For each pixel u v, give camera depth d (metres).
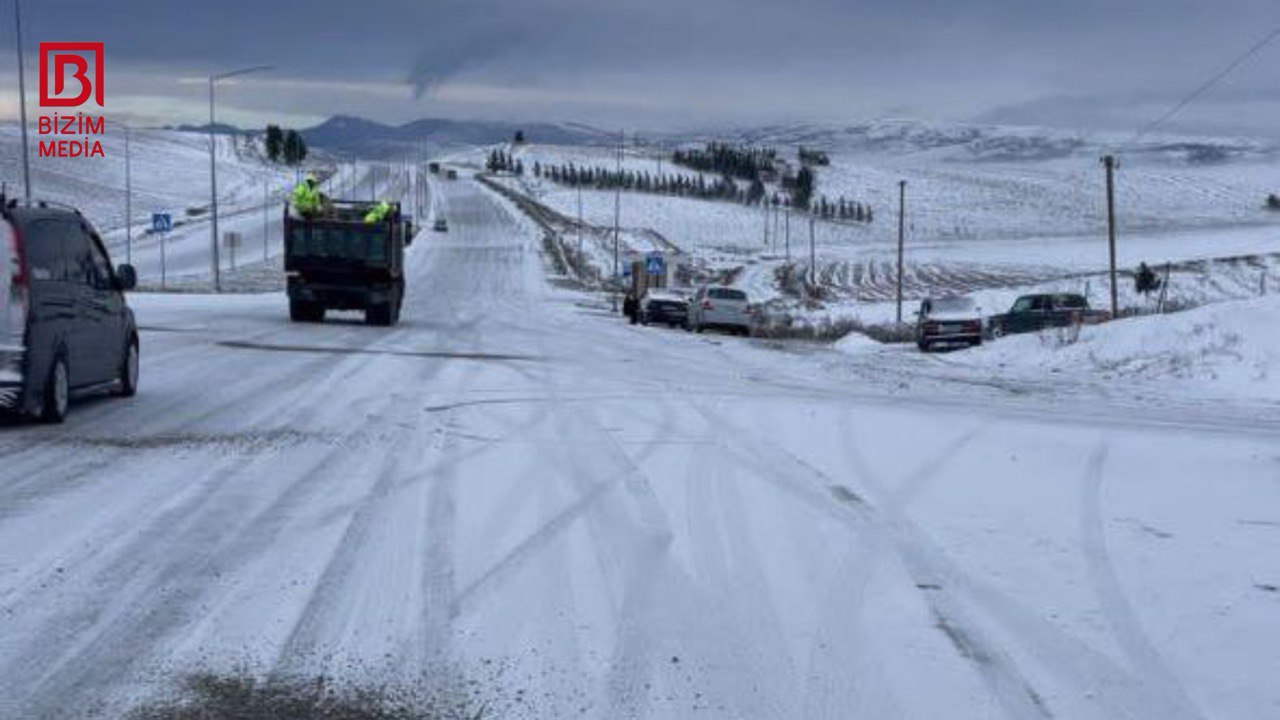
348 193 166.62
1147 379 25.23
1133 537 9.79
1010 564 8.87
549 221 150.00
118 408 15.84
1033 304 41.84
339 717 5.82
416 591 7.87
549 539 9.28
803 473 12.34
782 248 166.88
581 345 31.12
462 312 49.16
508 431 14.65
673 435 14.70
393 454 12.84
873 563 8.80
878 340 44.72
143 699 6.00
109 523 9.51
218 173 158.00
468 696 6.12
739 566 8.62
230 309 42.38
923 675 6.53
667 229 183.88
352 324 35.66
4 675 6.30
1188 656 6.92
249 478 11.37
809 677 6.47
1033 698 6.23
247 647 6.77
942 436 15.34
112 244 94.12
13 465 11.76
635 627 7.23
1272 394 22.47
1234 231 180.12
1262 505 11.14
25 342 13.41
